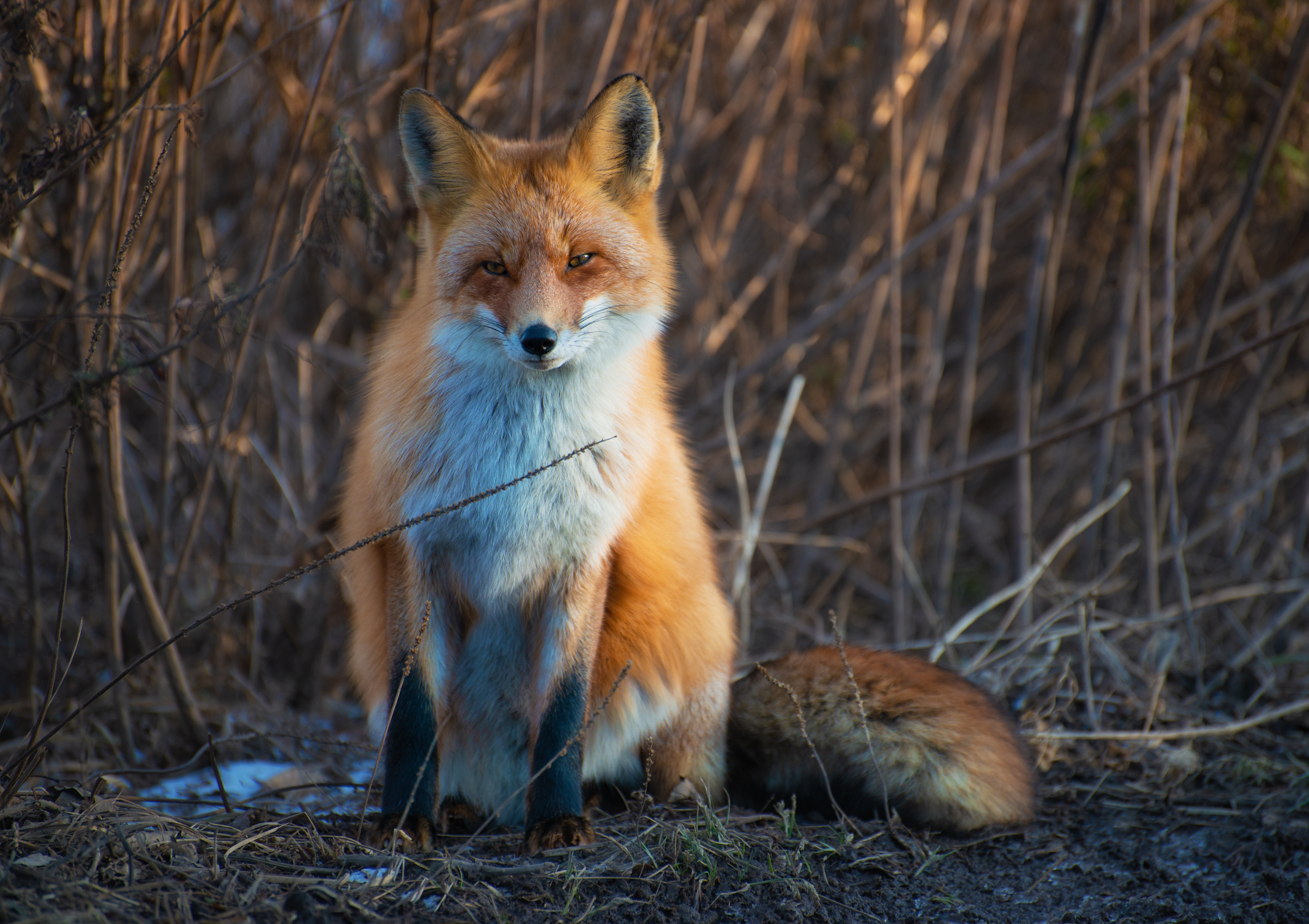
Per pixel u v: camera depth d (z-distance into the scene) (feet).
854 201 45.98
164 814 18.72
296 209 32.24
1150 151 37.19
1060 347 49.60
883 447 50.19
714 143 44.04
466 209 20.15
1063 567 43.93
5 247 23.72
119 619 26.35
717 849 18.66
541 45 28.53
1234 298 45.65
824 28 45.44
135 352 20.89
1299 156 35.12
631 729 21.15
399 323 21.94
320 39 33.53
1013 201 47.32
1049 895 19.38
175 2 22.66
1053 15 44.45
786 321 48.60
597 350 19.77
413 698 19.12
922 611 43.42
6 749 24.36
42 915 13.98
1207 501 38.34
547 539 19.38
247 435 32.48
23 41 19.17
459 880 16.97
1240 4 34.47
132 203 22.76
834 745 22.40
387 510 19.83
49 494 34.91
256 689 31.17
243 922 14.93
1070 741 26.89
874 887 18.99
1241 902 19.07
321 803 22.66
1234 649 34.68
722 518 44.98
